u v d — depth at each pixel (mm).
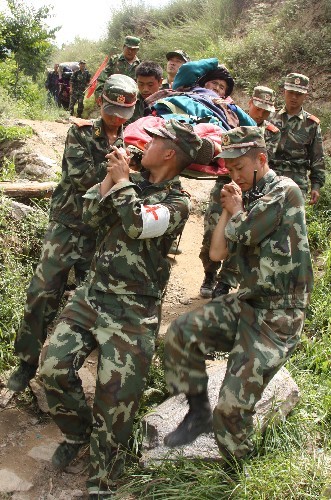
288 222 3055
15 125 9289
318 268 5730
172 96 4211
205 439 3447
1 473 3432
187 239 6656
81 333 3254
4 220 5133
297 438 3566
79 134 3809
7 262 4855
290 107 5941
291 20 11430
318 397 3926
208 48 12484
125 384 3125
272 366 3002
